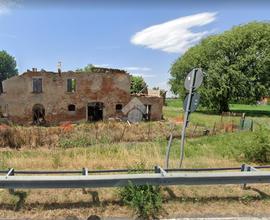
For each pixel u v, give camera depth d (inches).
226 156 367.2
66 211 169.5
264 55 1817.2
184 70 2133.4
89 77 1362.0
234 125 909.2
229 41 1873.8
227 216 165.9
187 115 254.1
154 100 1417.3
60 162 314.3
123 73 1393.9
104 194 190.5
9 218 161.8
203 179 178.5
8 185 167.0
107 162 311.4
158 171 206.1
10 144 625.3
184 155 396.8
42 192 193.3
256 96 1845.5
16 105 1316.4
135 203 168.6
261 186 208.8
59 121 1343.5
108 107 1380.4
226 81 1779.0
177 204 178.7
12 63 3016.7
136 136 745.0
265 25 1905.8
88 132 753.6
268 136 345.7
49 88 1333.7
